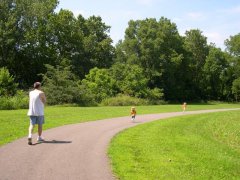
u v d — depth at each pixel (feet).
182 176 31.58
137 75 207.51
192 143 52.29
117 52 268.00
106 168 32.27
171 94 263.49
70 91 153.89
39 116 43.70
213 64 286.66
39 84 44.68
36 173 29.86
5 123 63.98
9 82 154.81
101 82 186.60
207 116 108.68
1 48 205.98
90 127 62.54
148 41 247.50
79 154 37.78
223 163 40.14
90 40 248.32
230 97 296.92
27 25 214.69
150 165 34.63
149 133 59.00
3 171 30.19
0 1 208.23
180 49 269.44
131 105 175.73
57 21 220.23
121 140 48.96
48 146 41.60
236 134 70.03
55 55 219.82
